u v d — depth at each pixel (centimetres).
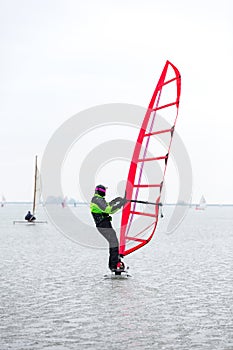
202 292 974
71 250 2052
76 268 1384
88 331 661
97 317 744
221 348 585
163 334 647
